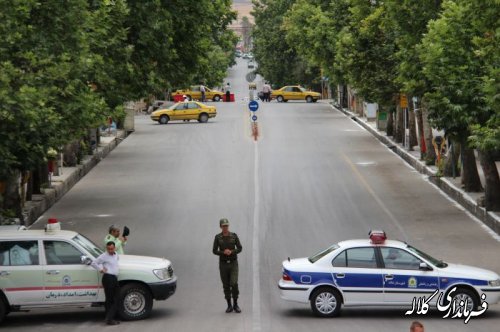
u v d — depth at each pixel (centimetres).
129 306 3662
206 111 12556
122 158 9119
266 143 9988
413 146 9062
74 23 4672
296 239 5334
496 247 5025
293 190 7044
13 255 3619
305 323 3547
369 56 8938
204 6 6481
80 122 4684
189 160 8806
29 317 3828
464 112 5262
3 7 4050
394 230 5569
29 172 6253
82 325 3612
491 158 5706
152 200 6762
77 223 5953
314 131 11250
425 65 5791
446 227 5638
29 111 3847
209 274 4522
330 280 3634
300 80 19450
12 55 4181
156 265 3700
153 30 5928
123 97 6031
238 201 6619
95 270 3616
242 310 3800
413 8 6266
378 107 10831
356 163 8462
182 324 3559
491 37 4781
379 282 3619
